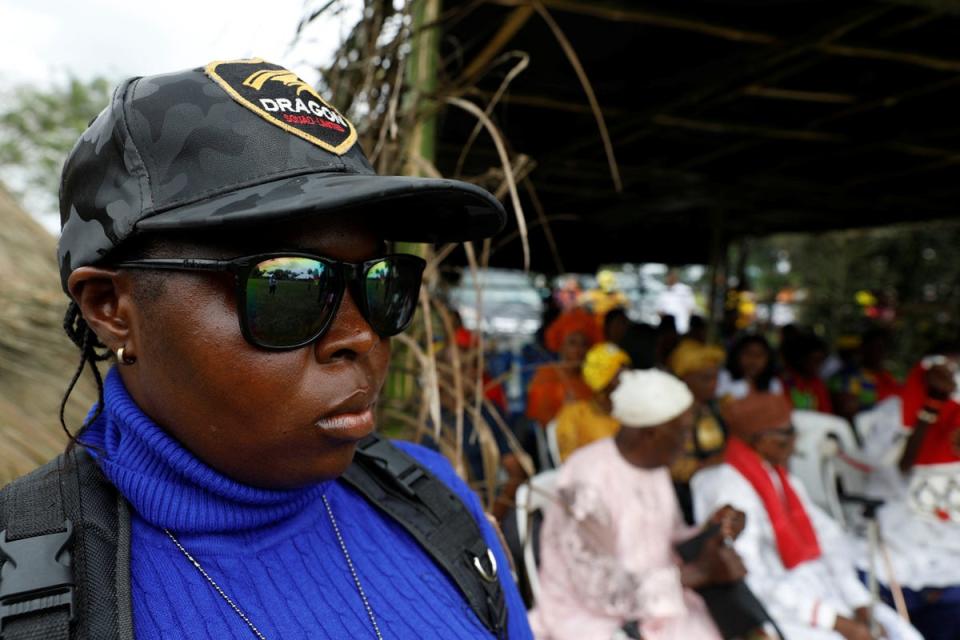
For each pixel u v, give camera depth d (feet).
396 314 1.95
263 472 1.78
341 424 1.77
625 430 6.12
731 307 27.61
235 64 1.84
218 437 1.70
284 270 1.63
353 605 1.98
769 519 6.48
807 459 8.92
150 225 1.56
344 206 1.55
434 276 4.64
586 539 5.88
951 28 8.96
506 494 6.63
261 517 1.88
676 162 16.56
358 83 4.80
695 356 9.30
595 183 19.15
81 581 1.62
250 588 1.85
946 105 12.26
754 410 6.66
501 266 23.86
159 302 1.62
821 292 32.17
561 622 5.79
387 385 4.76
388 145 4.52
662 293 39.24
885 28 8.70
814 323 31.71
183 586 1.77
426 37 4.83
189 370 1.64
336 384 1.74
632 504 5.91
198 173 1.63
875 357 14.42
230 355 1.62
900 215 22.71
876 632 6.50
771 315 34.47
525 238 3.77
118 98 1.70
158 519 1.78
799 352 12.92
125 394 1.85
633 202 21.62
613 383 8.76
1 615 1.50
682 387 6.13
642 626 5.59
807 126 13.56
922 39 9.25
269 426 1.68
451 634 2.08
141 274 1.63
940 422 8.33
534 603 6.01
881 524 8.63
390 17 4.61
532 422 9.70
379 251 1.96
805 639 6.05
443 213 2.09
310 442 1.75
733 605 5.56
